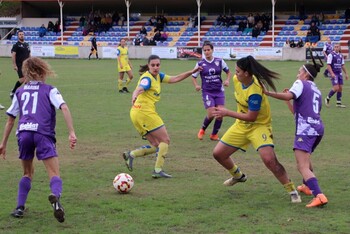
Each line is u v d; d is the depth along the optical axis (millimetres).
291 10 54312
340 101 19656
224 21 53375
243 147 8625
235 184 9320
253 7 54938
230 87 26672
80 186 9172
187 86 26906
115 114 17656
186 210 7805
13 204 8125
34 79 7340
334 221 7258
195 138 13852
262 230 6887
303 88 7988
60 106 7203
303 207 7949
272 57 45625
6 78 30297
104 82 28750
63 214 6902
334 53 19328
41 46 52062
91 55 50719
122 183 8672
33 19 59406
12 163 10953
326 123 15992
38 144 7172
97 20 56500
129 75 24391
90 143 12977
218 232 6848
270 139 8266
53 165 7215
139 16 58375
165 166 10758
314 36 47844
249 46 48281
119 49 24047
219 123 13562
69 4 57219
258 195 8617
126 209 7852
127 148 12445
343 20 50906
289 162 11039
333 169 10406
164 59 47844
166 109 18875
